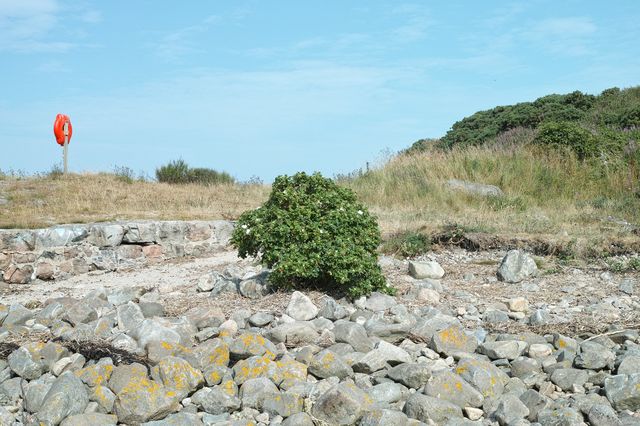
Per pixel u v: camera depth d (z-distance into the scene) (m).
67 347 5.62
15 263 10.77
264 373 5.00
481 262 10.08
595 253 9.98
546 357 5.49
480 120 28.11
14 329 6.28
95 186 17.47
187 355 5.30
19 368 5.24
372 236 7.66
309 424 4.34
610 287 8.20
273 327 6.19
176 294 8.41
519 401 4.47
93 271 11.54
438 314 6.53
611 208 14.28
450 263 10.14
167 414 4.57
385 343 5.39
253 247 7.80
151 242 12.36
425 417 4.38
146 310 6.80
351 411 4.37
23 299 9.18
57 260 11.17
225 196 17.72
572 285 8.33
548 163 17.75
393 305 7.07
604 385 4.71
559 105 27.38
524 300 7.17
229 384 4.86
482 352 5.64
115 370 5.00
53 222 13.02
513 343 5.58
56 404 4.53
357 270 7.16
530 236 10.83
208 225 13.09
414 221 13.09
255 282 7.68
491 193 15.88
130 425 4.48
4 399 5.03
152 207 15.84
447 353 5.52
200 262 11.97
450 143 27.27
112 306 7.33
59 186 17.19
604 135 19.20
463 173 17.72
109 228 11.81
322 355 5.12
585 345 5.43
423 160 18.98
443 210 15.02
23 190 16.72
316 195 7.65
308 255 7.31
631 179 16.20
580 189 16.39
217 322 6.43
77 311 6.50
